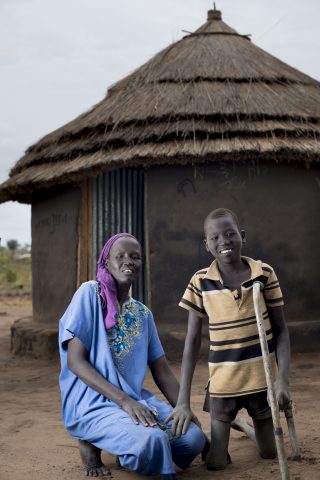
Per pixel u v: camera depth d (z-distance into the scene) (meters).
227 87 9.74
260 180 9.17
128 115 9.38
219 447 3.95
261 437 4.09
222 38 10.99
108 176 9.72
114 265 4.06
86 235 9.70
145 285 9.74
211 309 3.98
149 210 9.15
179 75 10.05
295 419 5.18
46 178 9.59
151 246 9.14
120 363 4.04
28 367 8.85
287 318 9.11
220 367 3.96
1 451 4.52
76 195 9.84
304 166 9.34
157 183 9.16
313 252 9.32
